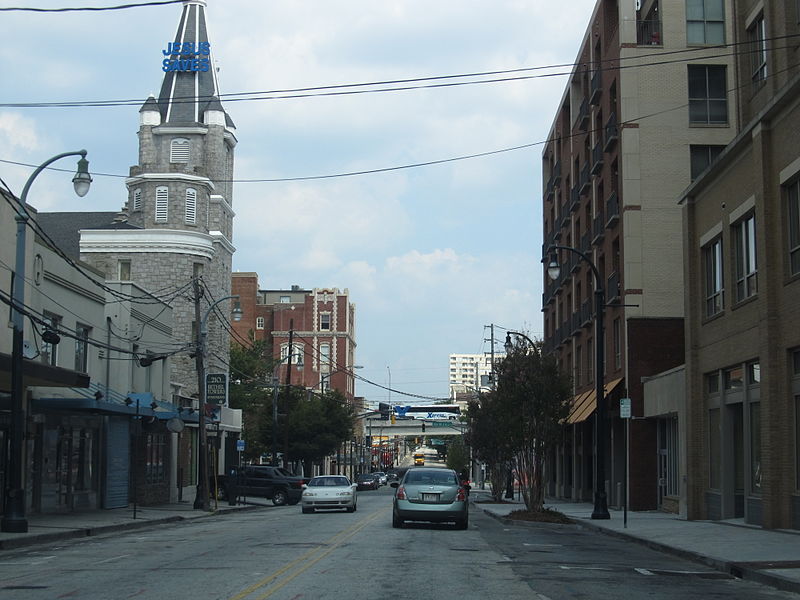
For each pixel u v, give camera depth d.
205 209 62.09
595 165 43.53
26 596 11.49
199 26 67.00
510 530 26.20
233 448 62.25
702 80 38.81
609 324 41.41
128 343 39.00
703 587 13.44
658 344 37.69
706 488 29.11
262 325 120.12
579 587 12.90
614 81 40.78
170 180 60.62
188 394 57.88
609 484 42.50
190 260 59.66
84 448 34.34
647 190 38.34
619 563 16.70
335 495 36.34
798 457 22.14
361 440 124.62
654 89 38.69
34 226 29.22
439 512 24.53
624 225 38.28
